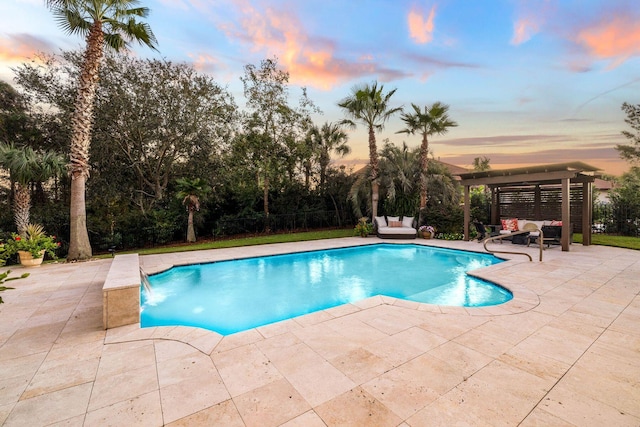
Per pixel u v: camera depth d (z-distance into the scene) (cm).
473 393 218
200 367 262
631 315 375
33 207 1049
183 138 1348
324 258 916
